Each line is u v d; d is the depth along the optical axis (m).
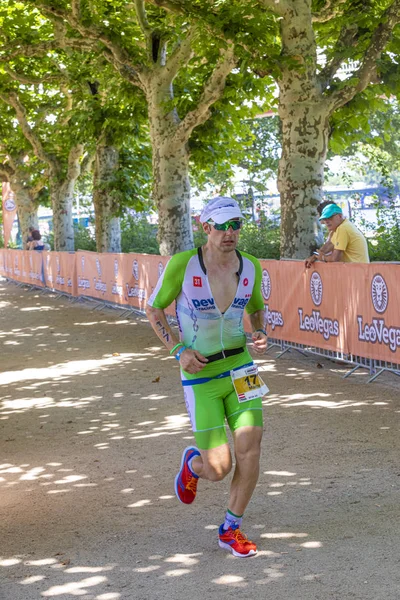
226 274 4.87
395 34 13.62
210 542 5.02
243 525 5.26
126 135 21.11
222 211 4.77
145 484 6.36
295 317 11.12
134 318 17.73
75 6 16.89
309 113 12.85
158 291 4.93
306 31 12.80
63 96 27.03
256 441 4.80
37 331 17.00
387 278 8.98
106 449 7.53
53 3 17.25
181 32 15.62
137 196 23.84
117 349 13.75
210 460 4.82
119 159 23.98
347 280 9.77
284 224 13.20
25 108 27.44
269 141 31.66
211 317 4.84
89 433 8.22
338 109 13.88
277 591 4.24
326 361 11.06
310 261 10.54
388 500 5.52
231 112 17.19
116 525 5.46
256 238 18.56
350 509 5.40
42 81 23.67
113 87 19.45
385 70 13.02
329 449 6.92
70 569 4.77
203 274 4.83
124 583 4.51
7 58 19.64
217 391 4.88
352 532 4.97
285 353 11.84
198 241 22.70
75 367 12.31
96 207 23.98
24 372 12.26
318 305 10.49
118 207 23.80
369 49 12.92
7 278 32.25
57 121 27.59
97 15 17.47
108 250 23.94
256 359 11.60
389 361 9.12
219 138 18.30
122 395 9.98
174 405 9.16
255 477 4.79
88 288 20.66
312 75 12.88
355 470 6.28
